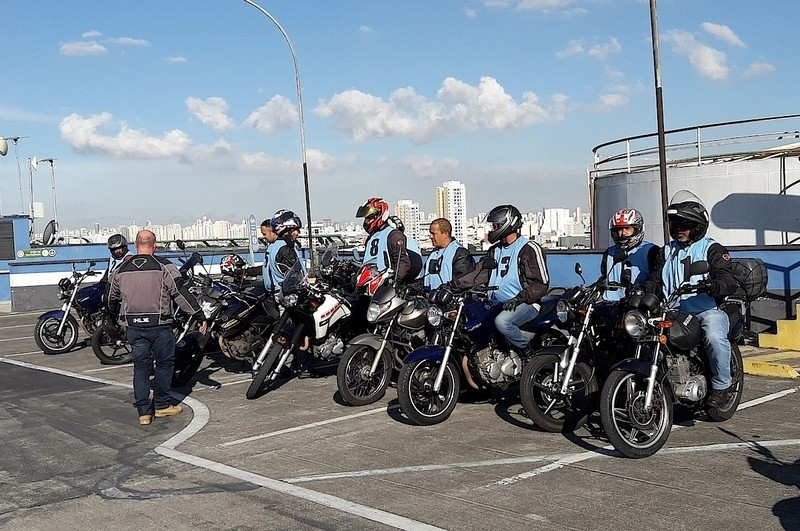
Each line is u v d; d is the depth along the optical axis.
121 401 8.94
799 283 11.23
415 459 6.11
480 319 7.14
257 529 4.75
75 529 4.87
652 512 4.74
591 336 6.65
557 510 4.84
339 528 4.70
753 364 9.09
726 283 6.04
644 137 16.67
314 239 21.61
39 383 10.37
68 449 6.83
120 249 11.57
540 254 7.27
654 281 6.58
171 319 7.96
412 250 9.18
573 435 6.63
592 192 18.83
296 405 8.34
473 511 4.88
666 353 6.15
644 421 5.89
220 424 7.61
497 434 6.77
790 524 4.48
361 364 8.11
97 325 12.38
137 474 6.00
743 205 15.26
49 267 22.58
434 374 7.11
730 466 5.60
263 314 9.11
